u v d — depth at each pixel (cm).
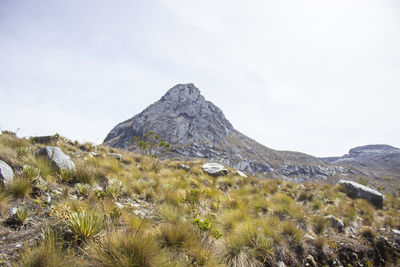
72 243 288
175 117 10862
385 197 1182
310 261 460
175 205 563
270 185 1116
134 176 778
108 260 254
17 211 317
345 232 616
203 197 694
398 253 561
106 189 535
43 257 230
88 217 320
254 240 454
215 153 9156
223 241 445
